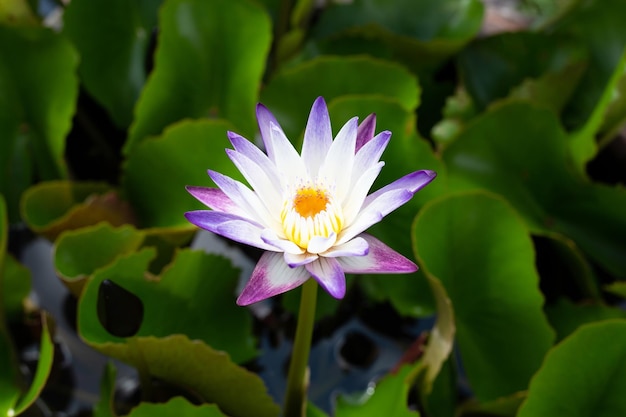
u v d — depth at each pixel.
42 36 1.13
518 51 1.22
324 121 0.86
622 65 1.10
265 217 0.85
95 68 1.19
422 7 1.28
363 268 0.85
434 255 1.02
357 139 0.88
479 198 1.02
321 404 1.06
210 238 1.15
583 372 0.96
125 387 1.07
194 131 1.08
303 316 0.94
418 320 1.11
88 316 0.98
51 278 1.14
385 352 1.09
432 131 1.19
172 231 1.06
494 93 1.22
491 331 1.03
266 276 0.85
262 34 1.13
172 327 1.01
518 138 1.11
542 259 1.13
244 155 0.85
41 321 1.09
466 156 1.12
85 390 1.07
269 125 0.87
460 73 1.21
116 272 0.99
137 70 1.20
